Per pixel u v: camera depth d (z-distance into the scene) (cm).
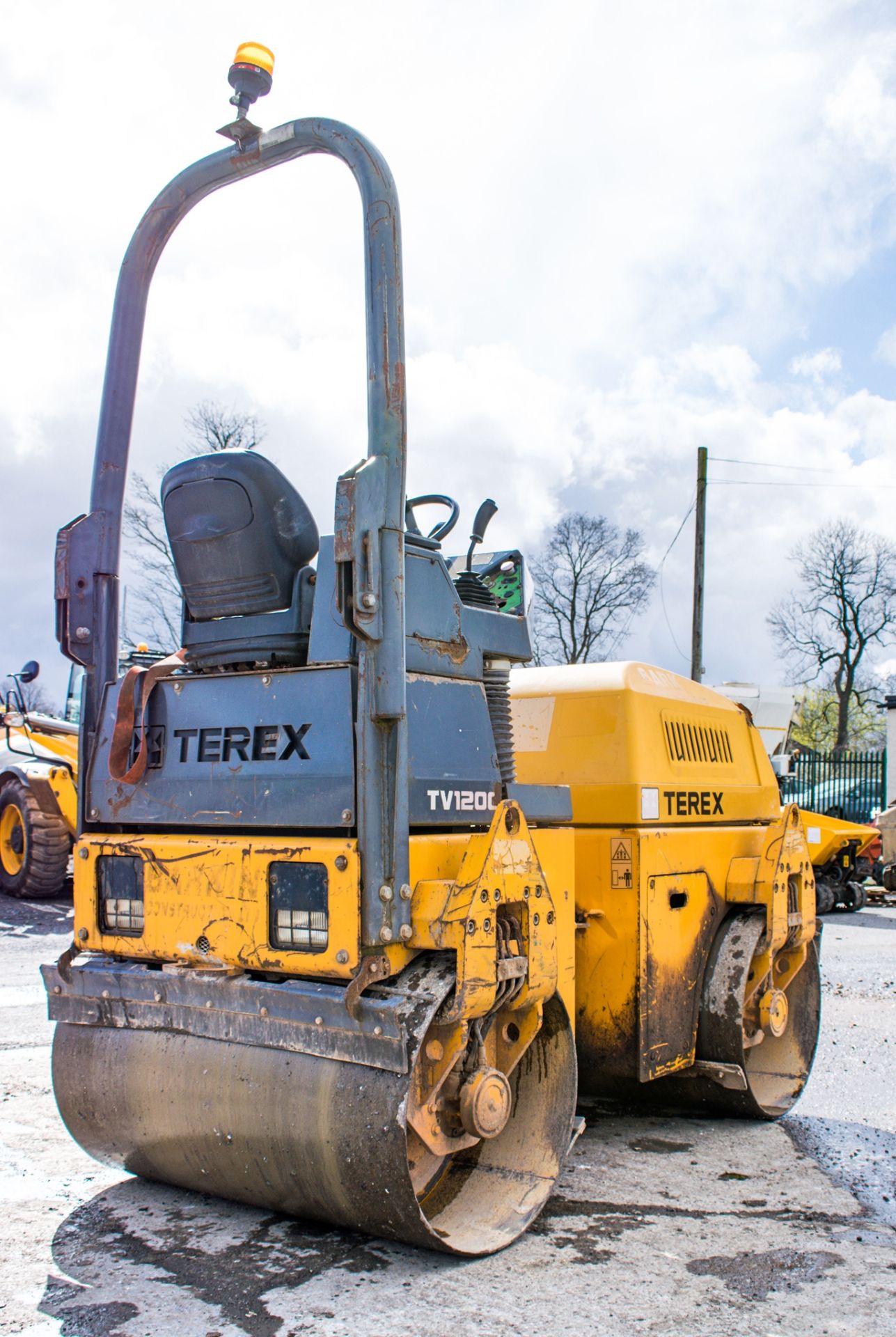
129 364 389
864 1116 483
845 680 4044
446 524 362
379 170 318
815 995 516
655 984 420
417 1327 271
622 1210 361
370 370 307
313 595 335
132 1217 339
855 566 4038
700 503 2259
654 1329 275
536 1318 278
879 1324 282
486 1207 334
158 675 346
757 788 538
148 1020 333
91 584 375
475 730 342
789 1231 344
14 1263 305
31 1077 493
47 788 1062
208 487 336
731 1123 471
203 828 330
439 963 297
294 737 307
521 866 313
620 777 428
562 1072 350
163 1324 270
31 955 795
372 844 288
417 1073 293
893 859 1622
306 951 294
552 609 3120
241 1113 306
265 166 362
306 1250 315
